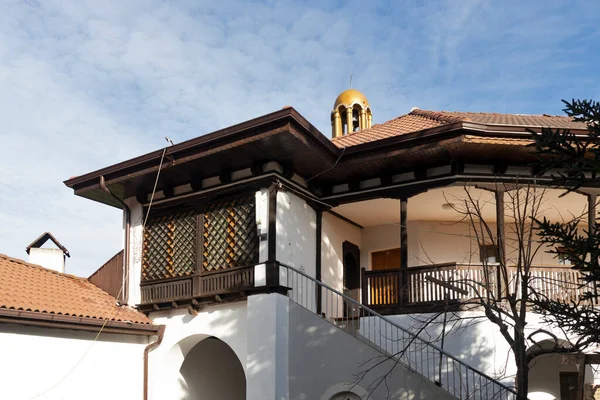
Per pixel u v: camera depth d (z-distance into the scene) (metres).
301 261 13.78
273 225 12.80
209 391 15.82
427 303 12.52
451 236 16.48
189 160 13.00
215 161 13.17
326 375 11.96
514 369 11.77
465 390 11.64
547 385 15.96
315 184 14.52
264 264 12.66
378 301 13.29
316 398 11.96
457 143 11.81
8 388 11.52
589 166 6.47
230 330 13.19
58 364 12.46
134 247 15.25
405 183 13.53
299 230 13.88
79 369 12.86
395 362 10.98
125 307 14.73
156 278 14.67
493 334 11.91
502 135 11.79
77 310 12.95
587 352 11.95
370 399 11.45
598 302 12.23
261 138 11.77
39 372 12.09
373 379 11.52
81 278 15.90
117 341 13.77
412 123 15.38
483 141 11.78
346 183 14.45
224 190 13.67
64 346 12.64
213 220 13.91
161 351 14.20
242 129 11.84
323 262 14.86
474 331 11.98
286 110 11.27
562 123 14.82
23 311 11.60
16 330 11.83
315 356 12.16
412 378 11.22
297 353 12.35
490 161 12.83
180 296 13.96
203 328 13.66
